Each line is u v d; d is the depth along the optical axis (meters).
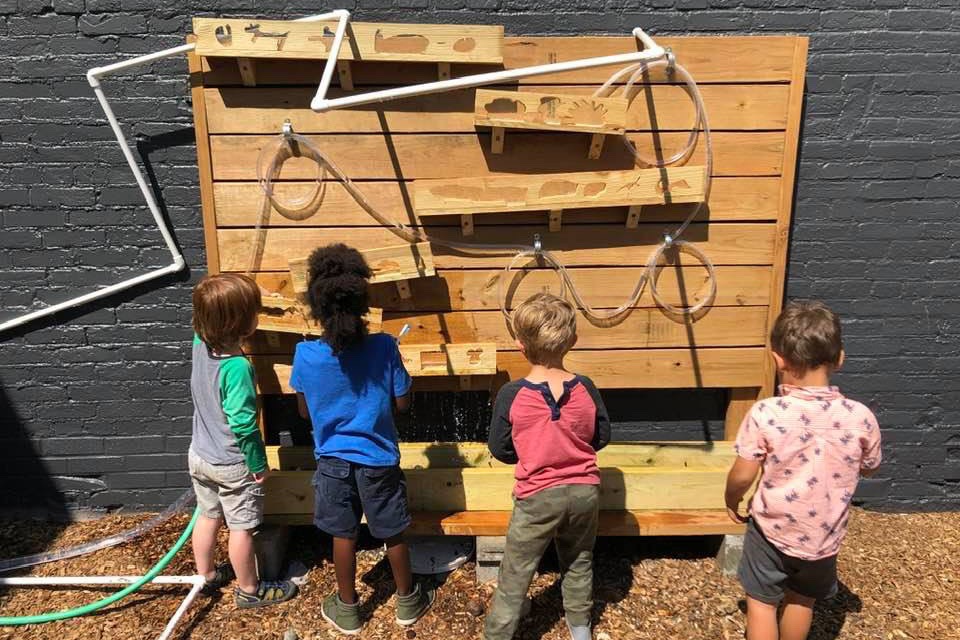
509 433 2.38
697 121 2.81
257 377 2.99
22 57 2.83
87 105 2.88
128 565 2.93
